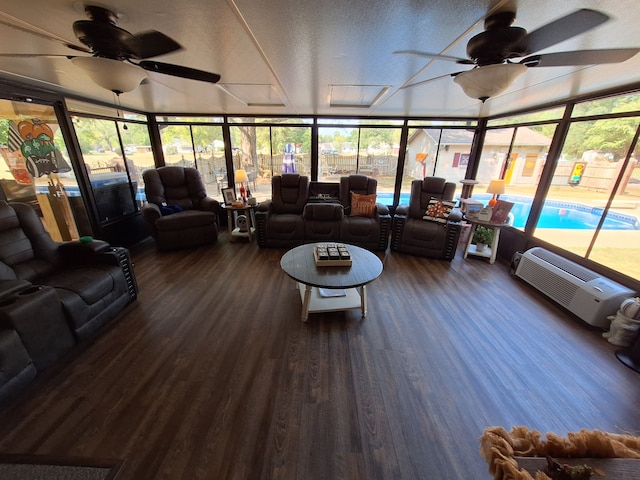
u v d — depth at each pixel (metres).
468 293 2.87
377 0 1.06
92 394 1.62
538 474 0.76
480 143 4.64
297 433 1.41
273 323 2.32
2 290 1.66
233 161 4.96
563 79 2.18
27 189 2.72
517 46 1.28
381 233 3.91
